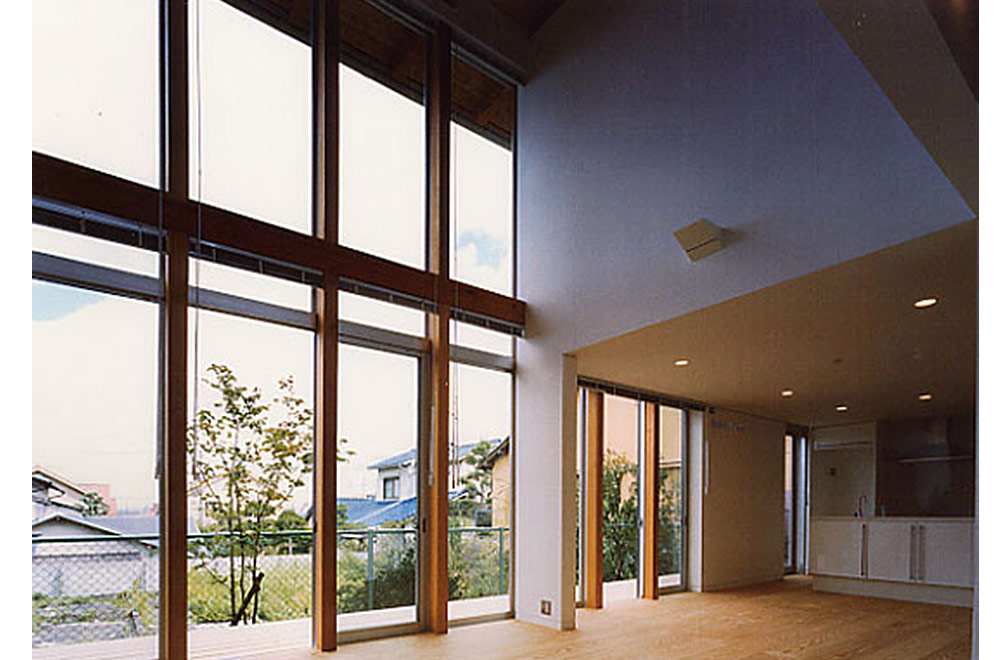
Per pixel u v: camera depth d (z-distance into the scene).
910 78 2.76
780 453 10.47
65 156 4.08
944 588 7.55
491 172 6.63
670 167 5.29
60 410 3.90
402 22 6.04
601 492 7.12
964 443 10.25
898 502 10.78
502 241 6.64
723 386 7.81
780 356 6.38
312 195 5.26
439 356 5.80
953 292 4.59
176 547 4.14
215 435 4.58
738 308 4.96
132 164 4.33
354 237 5.50
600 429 7.25
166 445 4.21
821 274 4.29
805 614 6.73
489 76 6.76
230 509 4.60
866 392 8.25
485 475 6.17
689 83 5.20
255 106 5.00
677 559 8.48
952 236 3.75
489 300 6.23
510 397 6.50
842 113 4.19
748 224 4.67
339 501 5.18
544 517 6.05
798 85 4.44
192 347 4.44
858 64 4.12
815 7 4.38
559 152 6.39
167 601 4.09
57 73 4.11
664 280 5.27
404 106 5.98
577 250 6.08
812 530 8.79
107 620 3.93
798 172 4.39
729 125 4.86
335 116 5.32
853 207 4.09
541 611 5.96
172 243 4.34
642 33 5.66
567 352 6.08
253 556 4.67
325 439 5.00
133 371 4.19
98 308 4.09
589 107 6.11
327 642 4.82
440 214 5.98
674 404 8.45
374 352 5.55
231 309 4.69
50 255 3.92
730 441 9.36
